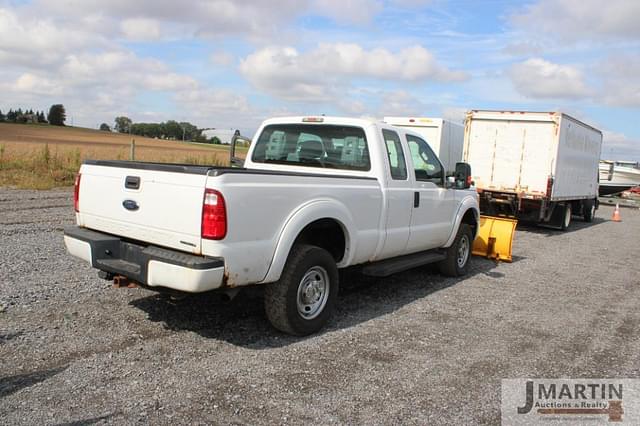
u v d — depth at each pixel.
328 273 5.07
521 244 12.45
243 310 5.54
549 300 6.91
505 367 4.49
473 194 8.20
